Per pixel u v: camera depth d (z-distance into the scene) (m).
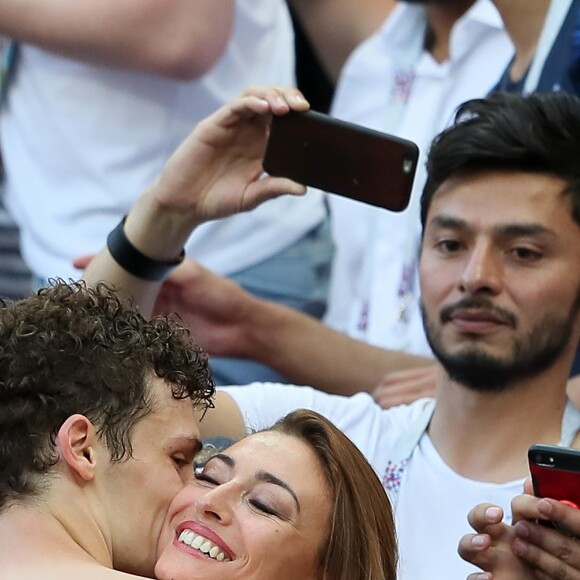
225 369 10.89
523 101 7.79
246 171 8.38
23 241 11.50
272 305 10.31
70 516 6.04
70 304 6.55
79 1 10.47
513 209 7.64
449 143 7.80
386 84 11.76
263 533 6.22
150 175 11.07
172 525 6.29
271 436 6.58
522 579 6.79
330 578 6.36
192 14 10.48
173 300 9.90
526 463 7.79
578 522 6.52
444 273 7.77
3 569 5.75
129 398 6.30
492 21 11.02
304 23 12.48
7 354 6.25
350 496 6.45
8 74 11.48
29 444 6.12
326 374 10.45
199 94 10.99
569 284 7.66
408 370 10.16
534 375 7.71
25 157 11.32
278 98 7.97
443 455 8.02
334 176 7.97
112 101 10.91
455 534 7.73
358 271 11.62
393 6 12.40
